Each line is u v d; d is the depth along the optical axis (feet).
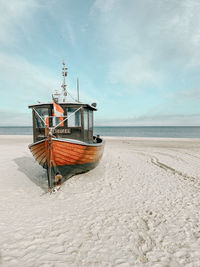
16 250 9.40
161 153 45.47
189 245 10.12
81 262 8.70
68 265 8.46
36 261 8.66
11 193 17.94
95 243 10.23
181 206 15.29
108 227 11.93
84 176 24.30
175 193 18.40
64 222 12.42
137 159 37.40
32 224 12.01
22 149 51.16
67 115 20.98
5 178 23.36
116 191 18.90
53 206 15.02
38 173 26.30
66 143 17.85
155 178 23.89
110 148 55.11
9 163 32.50
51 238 10.57
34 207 14.73
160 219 13.07
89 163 21.77
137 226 12.10
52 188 19.01
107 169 28.78
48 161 18.40
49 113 21.36
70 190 18.98
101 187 20.13
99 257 9.09
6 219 12.55
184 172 27.12
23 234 10.84
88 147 19.47
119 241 10.46
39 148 18.40
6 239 10.28
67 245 9.98
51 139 17.13
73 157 19.08
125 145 63.82
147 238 10.78
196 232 11.42
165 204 15.70
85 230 11.51
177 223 12.50
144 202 16.11
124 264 8.60
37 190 19.08
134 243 10.29
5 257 8.84
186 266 8.52
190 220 12.92
